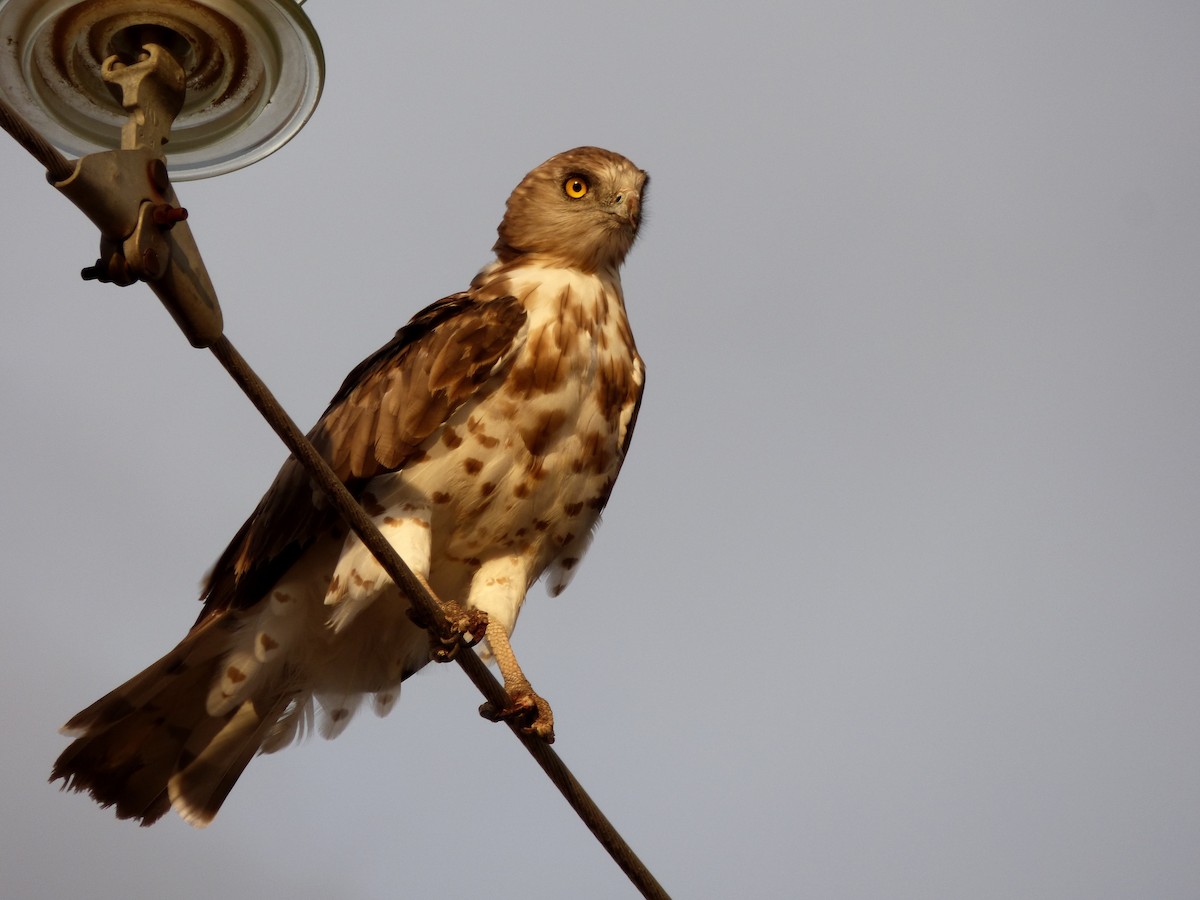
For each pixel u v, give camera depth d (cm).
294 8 848
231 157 916
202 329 838
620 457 1321
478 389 1245
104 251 805
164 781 1295
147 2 835
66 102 862
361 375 1312
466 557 1281
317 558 1266
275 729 1338
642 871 1110
